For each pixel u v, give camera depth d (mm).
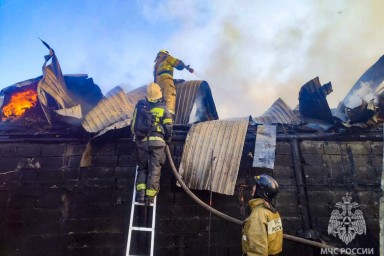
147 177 3271
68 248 3787
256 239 2469
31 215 3908
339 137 4133
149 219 3865
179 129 4242
